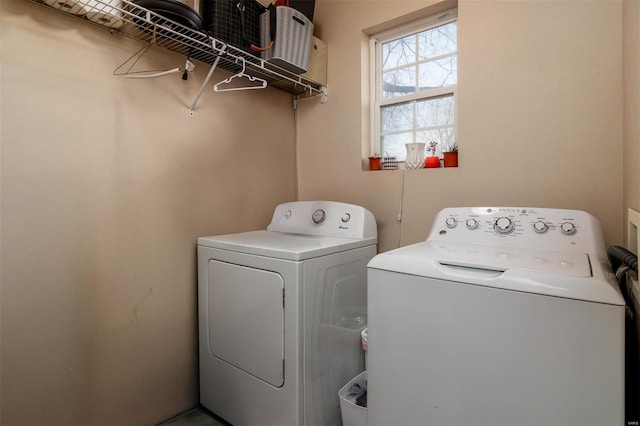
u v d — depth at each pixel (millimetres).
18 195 1227
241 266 1540
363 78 2111
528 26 1505
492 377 915
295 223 1992
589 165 1377
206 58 1734
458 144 1717
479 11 1635
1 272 1197
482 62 1628
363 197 2076
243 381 1541
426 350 1028
